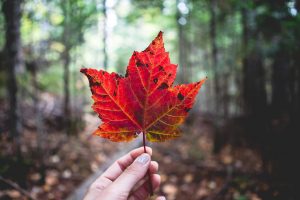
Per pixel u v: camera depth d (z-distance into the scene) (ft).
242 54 21.39
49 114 22.21
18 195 11.39
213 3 20.20
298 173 11.89
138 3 23.20
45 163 14.64
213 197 13.75
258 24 12.09
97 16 20.18
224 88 26.99
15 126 13.16
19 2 13.12
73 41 20.16
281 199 11.46
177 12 29.96
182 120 2.75
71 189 13.46
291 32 10.69
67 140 19.70
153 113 2.76
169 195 13.99
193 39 39.09
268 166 13.98
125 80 2.72
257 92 24.35
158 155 19.94
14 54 13.19
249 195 12.69
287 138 13.28
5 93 20.97
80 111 24.14
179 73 37.70
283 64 22.39
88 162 16.84
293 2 10.47
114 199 3.13
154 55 2.69
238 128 22.81
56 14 20.76
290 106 13.37
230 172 15.85
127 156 3.99
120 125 2.74
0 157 12.64
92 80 2.67
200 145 22.93
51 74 26.32
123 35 44.75
